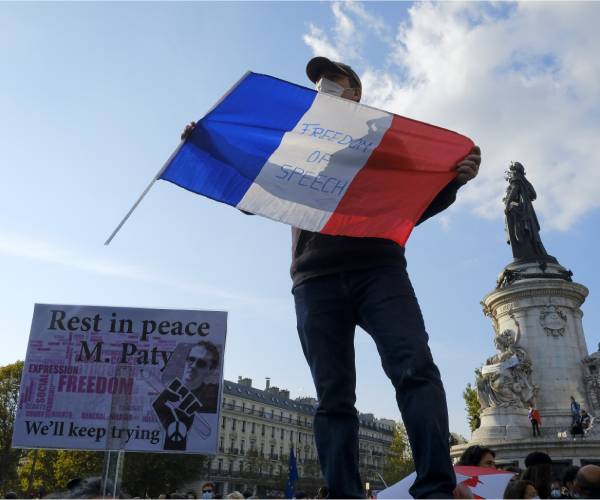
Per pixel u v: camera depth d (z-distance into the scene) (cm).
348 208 355
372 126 385
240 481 8719
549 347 2492
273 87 394
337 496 304
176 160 373
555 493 842
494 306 2725
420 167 373
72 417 841
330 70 420
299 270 352
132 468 4216
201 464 4509
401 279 326
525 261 2772
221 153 378
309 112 392
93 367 862
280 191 366
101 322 882
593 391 2389
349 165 373
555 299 2569
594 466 512
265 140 382
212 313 888
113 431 838
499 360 2498
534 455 668
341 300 334
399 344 297
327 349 330
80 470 4750
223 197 368
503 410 2397
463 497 395
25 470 5828
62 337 874
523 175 3100
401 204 358
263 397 10431
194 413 843
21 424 836
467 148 379
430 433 272
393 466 7719
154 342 874
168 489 4331
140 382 856
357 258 331
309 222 352
